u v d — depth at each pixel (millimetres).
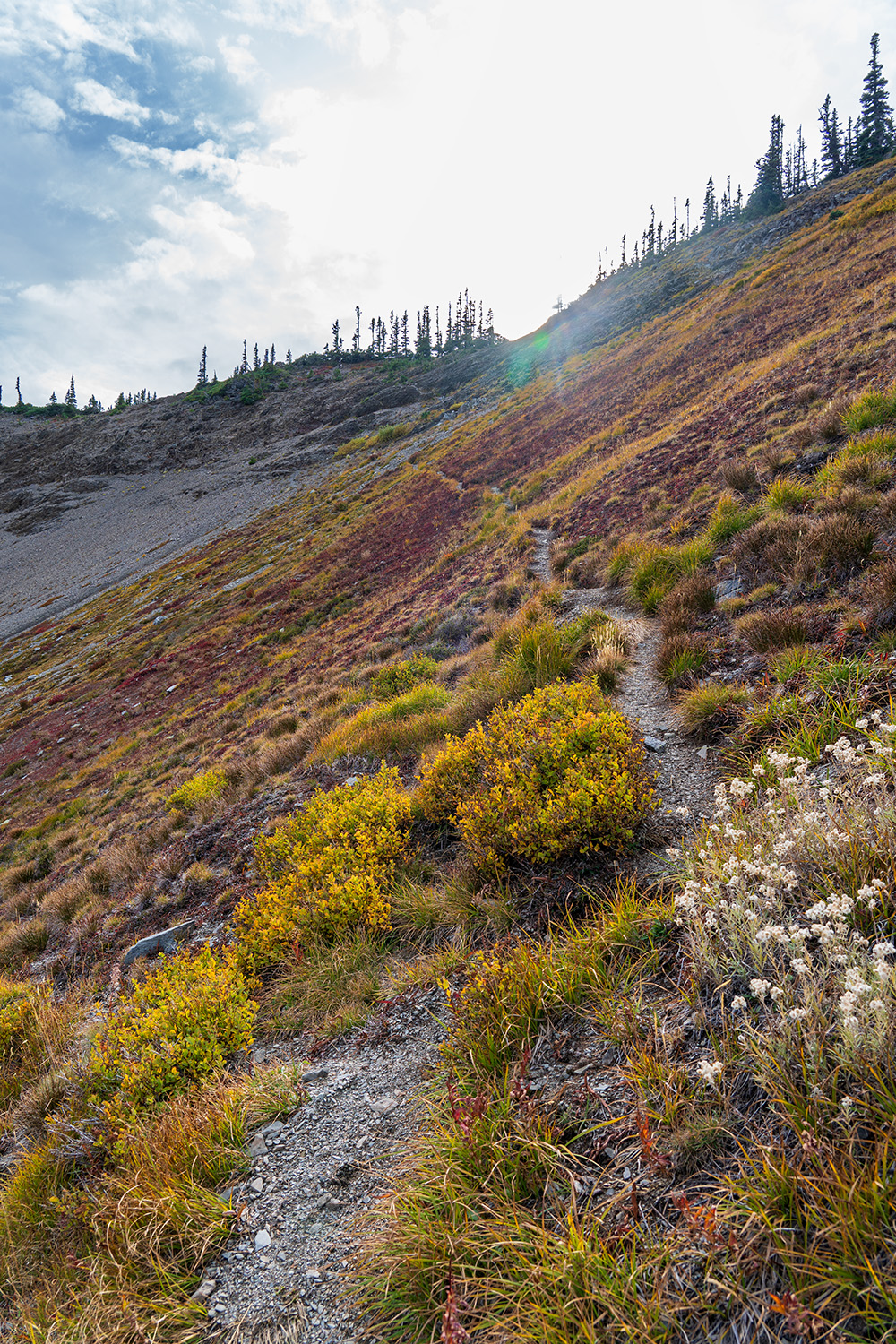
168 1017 4711
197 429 104312
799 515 8172
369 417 86562
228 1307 2572
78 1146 4121
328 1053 4105
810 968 2217
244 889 7570
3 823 20562
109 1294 2844
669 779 5102
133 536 69312
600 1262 2000
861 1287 1625
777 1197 1874
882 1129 1809
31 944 9688
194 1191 3133
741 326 28484
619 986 3180
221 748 16312
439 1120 2959
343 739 10570
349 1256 2580
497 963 3549
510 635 10766
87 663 36812
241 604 34000
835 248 30484
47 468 100875
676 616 7934
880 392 10094
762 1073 2207
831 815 3092
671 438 18094
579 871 4414
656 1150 2293
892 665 4523
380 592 25453
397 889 5410
